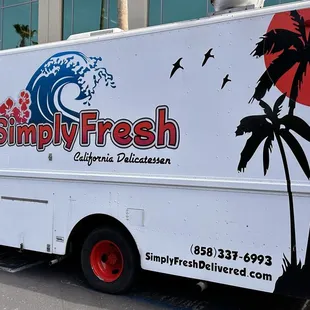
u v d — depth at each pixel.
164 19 14.16
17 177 5.41
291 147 3.78
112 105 4.71
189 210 4.25
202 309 4.49
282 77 3.82
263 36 3.91
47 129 5.19
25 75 5.38
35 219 5.27
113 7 15.31
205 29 4.18
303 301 4.70
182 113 4.29
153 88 4.46
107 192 4.73
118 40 4.68
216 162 4.11
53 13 16.50
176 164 4.32
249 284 3.98
